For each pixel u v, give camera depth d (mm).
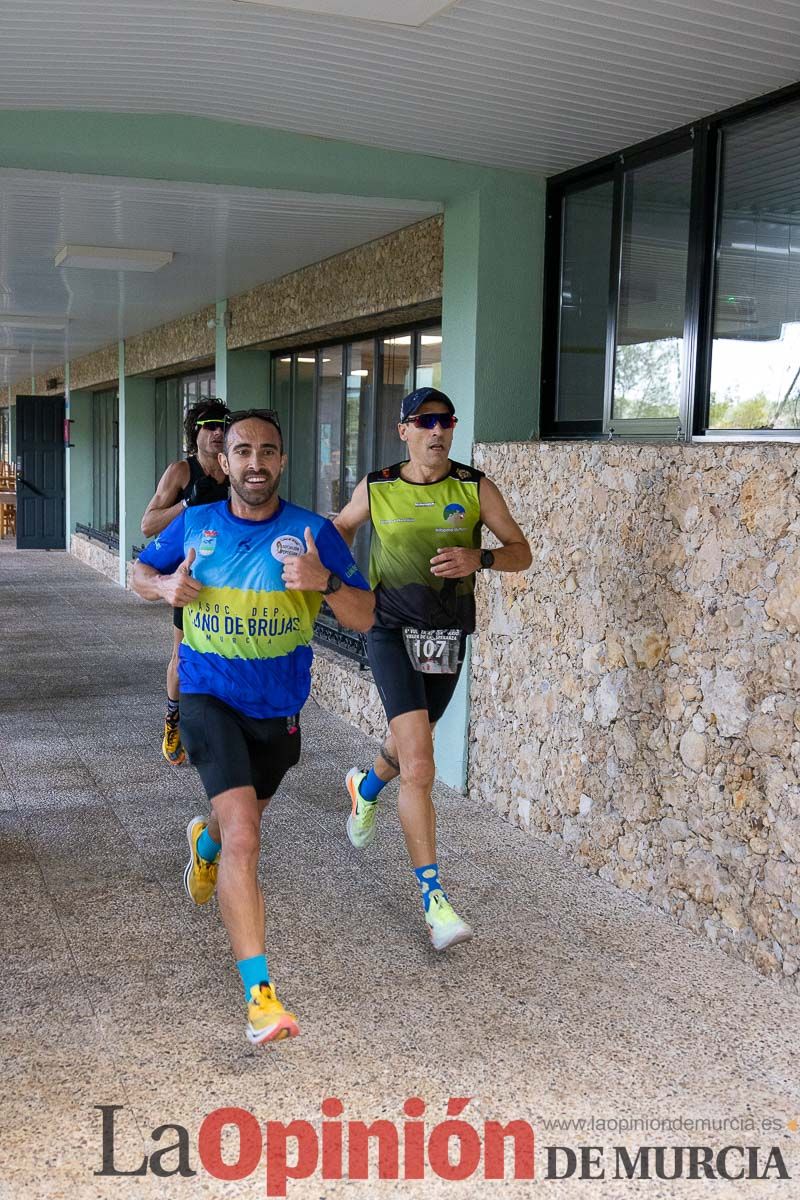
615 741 4000
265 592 2891
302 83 4059
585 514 4141
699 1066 2844
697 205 4293
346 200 5223
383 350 7539
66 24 3539
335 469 8422
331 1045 2910
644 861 3865
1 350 14609
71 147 4453
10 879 3996
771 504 3279
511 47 3637
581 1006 3141
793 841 3229
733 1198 2334
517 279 5109
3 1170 2361
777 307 3969
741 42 3523
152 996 3146
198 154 4574
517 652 4633
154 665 8102
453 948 3500
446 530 3598
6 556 16531
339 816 4773
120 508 13188
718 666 3500
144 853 4277
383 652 3627
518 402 5188
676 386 4457
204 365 11312
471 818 4766
